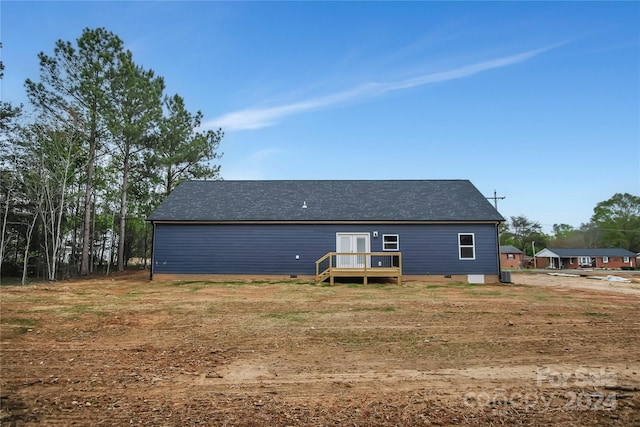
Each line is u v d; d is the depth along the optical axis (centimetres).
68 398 450
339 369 560
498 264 1962
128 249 3634
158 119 2712
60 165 2300
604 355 625
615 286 1841
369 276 1805
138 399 446
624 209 6725
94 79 2325
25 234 2500
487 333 786
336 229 2000
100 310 1058
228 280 1941
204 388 484
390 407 421
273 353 648
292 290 1550
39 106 2236
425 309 1076
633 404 426
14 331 804
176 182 3156
